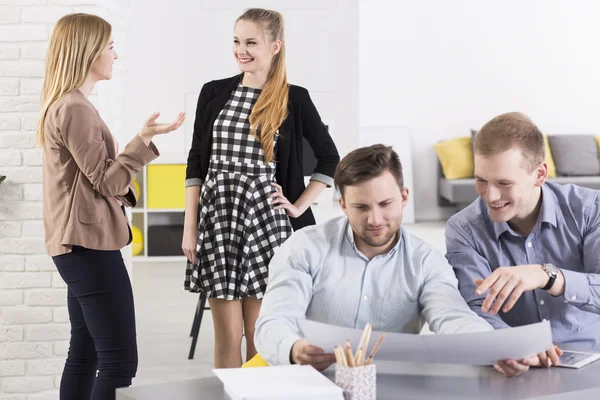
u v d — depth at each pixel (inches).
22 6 138.3
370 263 79.2
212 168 119.6
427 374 66.9
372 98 403.2
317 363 66.5
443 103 403.9
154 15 267.0
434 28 401.4
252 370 63.7
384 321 79.7
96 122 105.3
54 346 141.5
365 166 70.8
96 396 105.4
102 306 105.7
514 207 80.0
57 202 105.7
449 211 407.8
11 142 138.9
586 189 88.0
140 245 307.9
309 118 123.8
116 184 103.9
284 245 81.2
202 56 245.9
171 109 269.6
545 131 406.9
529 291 86.0
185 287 123.0
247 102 119.6
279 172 121.4
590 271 85.0
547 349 68.6
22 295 140.7
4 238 139.7
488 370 67.9
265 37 118.0
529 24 402.3
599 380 64.8
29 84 138.4
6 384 141.7
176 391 61.4
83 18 107.3
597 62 404.8
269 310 76.3
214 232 118.7
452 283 79.6
